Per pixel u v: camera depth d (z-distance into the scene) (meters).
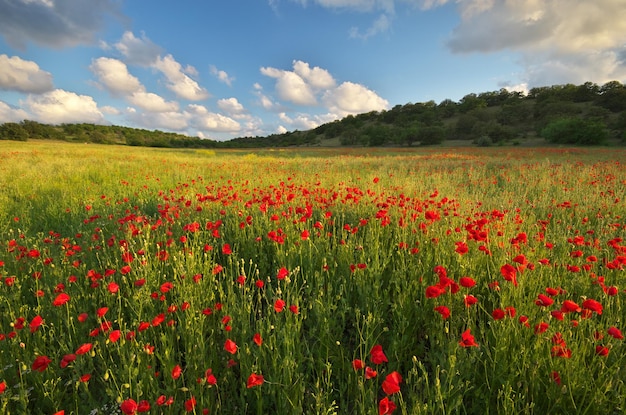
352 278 3.29
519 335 2.20
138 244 4.04
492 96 136.62
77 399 1.89
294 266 3.62
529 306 2.53
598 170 11.18
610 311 2.38
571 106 88.00
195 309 2.63
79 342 2.46
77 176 10.71
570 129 59.03
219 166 16.06
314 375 2.33
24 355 2.16
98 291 3.07
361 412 1.70
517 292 2.63
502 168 13.45
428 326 2.64
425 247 3.82
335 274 3.45
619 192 6.74
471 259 3.30
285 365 1.96
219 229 4.67
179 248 3.87
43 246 4.25
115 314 2.77
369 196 6.31
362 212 5.57
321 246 3.93
